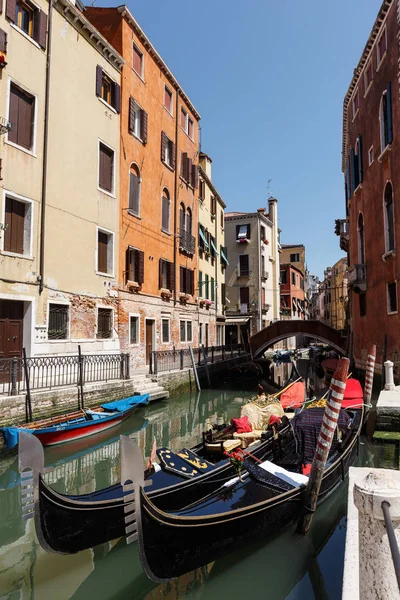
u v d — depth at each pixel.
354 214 20.42
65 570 4.77
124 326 15.77
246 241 36.34
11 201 11.18
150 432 11.27
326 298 55.66
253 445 6.91
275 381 23.56
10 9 11.03
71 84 13.41
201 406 15.58
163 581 4.19
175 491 5.44
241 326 36.28
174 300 20.62
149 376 15.41
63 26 13.14
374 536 1.98
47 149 12.23
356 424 8.53
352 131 20.62
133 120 17.25
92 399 11.48
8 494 6.79
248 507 4.85
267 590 4.48
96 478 7.72
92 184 14.28
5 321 10.87
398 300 13.76
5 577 4.63
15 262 11.00
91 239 14.12
